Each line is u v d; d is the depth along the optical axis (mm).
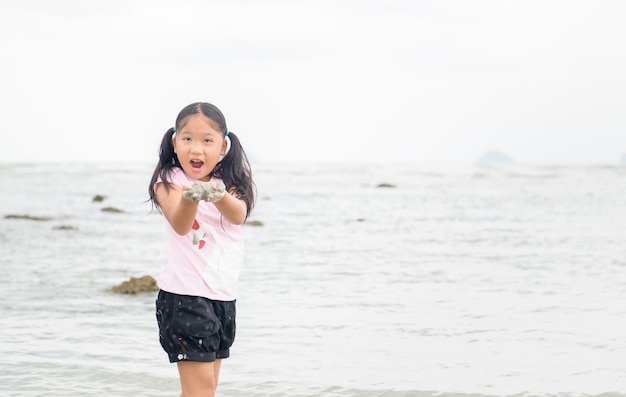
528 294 8102
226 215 3551
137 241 13484
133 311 7137
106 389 4707
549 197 29250
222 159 3748
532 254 11750
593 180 49125
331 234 15148
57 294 8016
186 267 3604
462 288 8516
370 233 15375
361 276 9469
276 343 5930
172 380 4898
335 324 6602
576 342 5938
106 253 11727
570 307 7352
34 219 17547
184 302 3566
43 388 4703
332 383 4844
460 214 20703
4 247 12320
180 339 3572
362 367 5230
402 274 9641
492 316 6941
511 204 25078
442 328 6449
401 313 7090
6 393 4594
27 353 5531
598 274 9562
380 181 47062
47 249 12156
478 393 4637
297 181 46719
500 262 10812
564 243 13352
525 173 65688
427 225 17250
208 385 3617
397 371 5137
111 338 6043
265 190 34812
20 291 8180
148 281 8289
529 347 5789
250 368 5199
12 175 53781
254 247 12875
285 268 10242
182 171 3682
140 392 4656
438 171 72812
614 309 7246
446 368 5203
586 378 4961
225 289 3658
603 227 16516
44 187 36625
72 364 5246
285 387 4766
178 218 3408
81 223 17062
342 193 32219
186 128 3568
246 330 6379
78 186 38031
